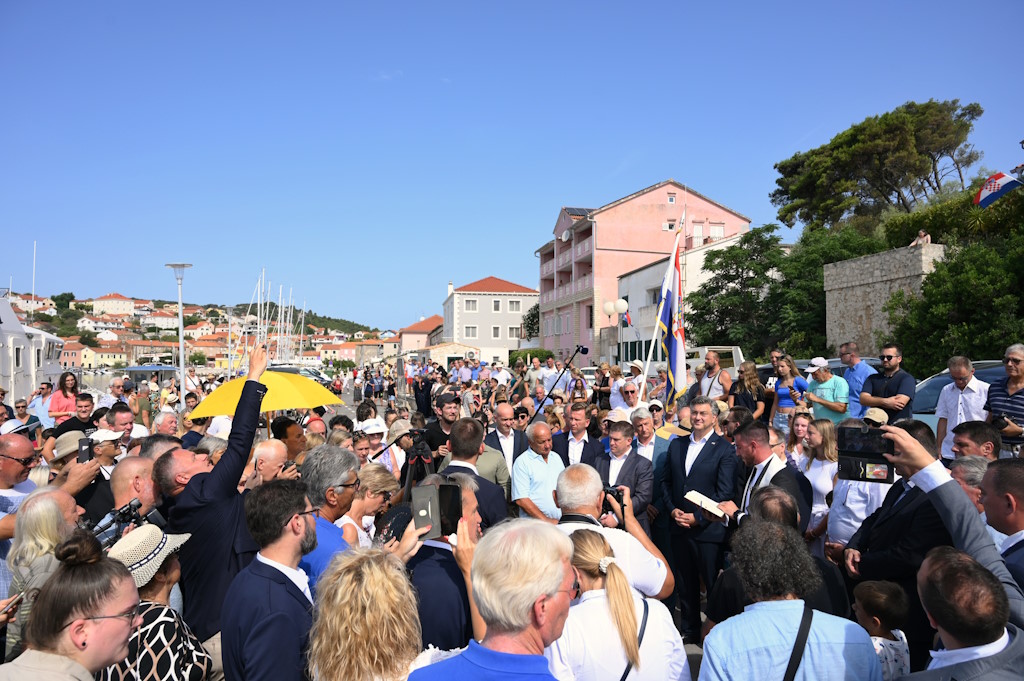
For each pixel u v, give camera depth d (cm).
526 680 202
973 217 2023
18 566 328
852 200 3481
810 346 2481
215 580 368
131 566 299
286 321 7862
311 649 241
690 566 587
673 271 957
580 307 4781
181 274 1778
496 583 210
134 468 424
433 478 352
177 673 280
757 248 2853
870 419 424
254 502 289
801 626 264
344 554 256
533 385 1775
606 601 280
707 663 268
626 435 614
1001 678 233
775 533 286
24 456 454
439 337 9706
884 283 2067
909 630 384
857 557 420
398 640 234
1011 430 605
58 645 227
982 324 1639
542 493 606
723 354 1811
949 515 290
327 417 2289
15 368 1784
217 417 1036
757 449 530
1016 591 274
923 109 3531
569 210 5078
